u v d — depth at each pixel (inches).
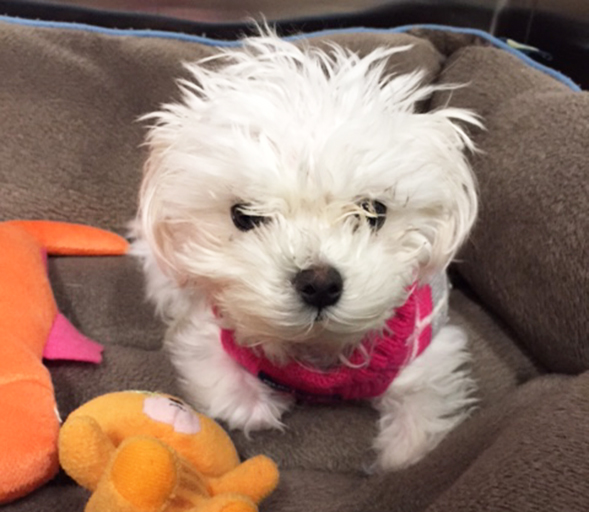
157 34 17.0
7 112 15.5
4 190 15.5
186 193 10.2
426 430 11.8
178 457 8.5
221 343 12.7
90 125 15.9
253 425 12.0
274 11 18.4
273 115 9.7
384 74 13.8
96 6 17.7
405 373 12.2
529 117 13.4
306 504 10.4
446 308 13.1
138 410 9.6
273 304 9.0
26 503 9.6
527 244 12.4
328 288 8.9
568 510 7.8
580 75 17.8
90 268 14.9
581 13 17.4
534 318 12.4
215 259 9.9
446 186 10.7
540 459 8.3
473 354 13.6
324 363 11.6
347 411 12.5
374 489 10.2
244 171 9.3
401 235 10.4
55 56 15.8
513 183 12.9
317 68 10.7
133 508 7.9
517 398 11.3
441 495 8.7
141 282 14.7
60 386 11.8
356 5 18.6
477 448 10.2
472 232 13.7
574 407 9.1
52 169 15.7
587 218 11.5
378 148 9.5
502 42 17.3
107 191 16.1
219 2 18.1
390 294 9.6
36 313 11.8
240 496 8.6
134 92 16.1
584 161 11.9
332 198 9.4
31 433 9.5
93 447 8.6
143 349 13.8
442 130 11.0
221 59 15.4
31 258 12.9
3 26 15.8
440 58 17.2
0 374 10.0
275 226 9.5
